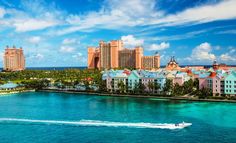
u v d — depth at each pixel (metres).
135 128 175.25
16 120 199.25
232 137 156.12
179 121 191.00
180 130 170.12
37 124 188.12
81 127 179.62
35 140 154.88
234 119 196.00
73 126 182.12
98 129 174.50
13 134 166.38
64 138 157.62
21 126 183.75
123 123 185.62
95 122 189.88
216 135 160.00
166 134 162.50
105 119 198.88
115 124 184.12
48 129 176.12
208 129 171.62
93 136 160.38
